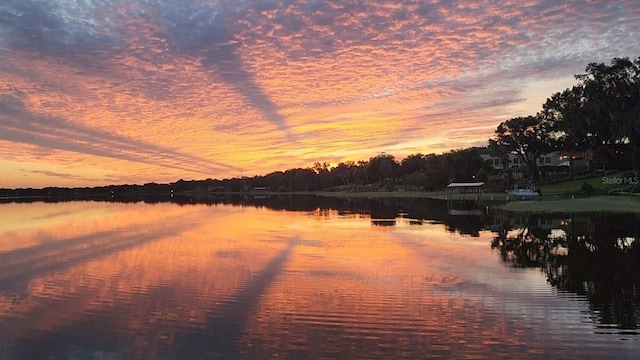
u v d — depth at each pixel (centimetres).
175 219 5072
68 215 5884
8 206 9219
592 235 2784
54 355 1006
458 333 1116
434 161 13450
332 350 1017
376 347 1033
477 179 10538
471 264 1966
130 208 8169
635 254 2117
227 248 2542
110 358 990
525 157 10519
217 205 9500
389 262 2034
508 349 1016
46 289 1572
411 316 1248
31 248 2617
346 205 7744
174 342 1070
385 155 17500
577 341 1059
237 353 1005
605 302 1359
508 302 1371
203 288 1567
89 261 2127
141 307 1344
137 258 2208
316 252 2350
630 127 4922
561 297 1419
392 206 6769
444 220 4100
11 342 1080
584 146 6525
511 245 2488
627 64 5306
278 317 1245
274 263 2034
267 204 9444
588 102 5562
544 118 8875
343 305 1355
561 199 5459
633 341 1056
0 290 1559
